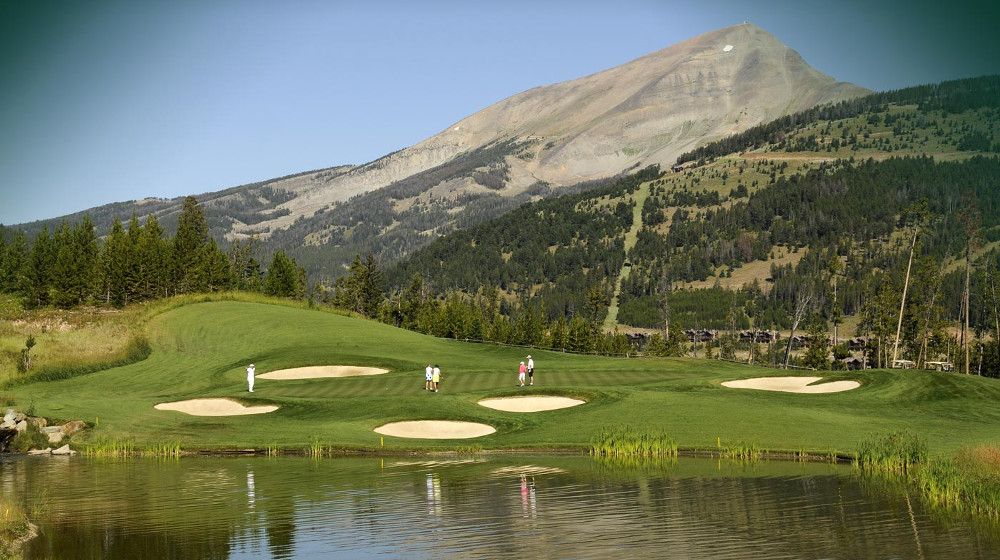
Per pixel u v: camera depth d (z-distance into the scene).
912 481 30.47
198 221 178.00
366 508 26.92
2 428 42.00
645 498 27.84
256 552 21.72
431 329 146.88
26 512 26.70
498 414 47.19
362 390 56.41
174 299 96.62
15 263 142.62
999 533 22.45
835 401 49.16
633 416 44.75
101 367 68.19
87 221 135.00
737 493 28.55
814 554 20.66
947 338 114.06
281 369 65.62
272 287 142.75
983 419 43.88
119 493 30.00
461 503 27.52
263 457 39.31
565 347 142.25
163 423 46.00
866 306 127.50
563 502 27.39
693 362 70.25
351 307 172.25
